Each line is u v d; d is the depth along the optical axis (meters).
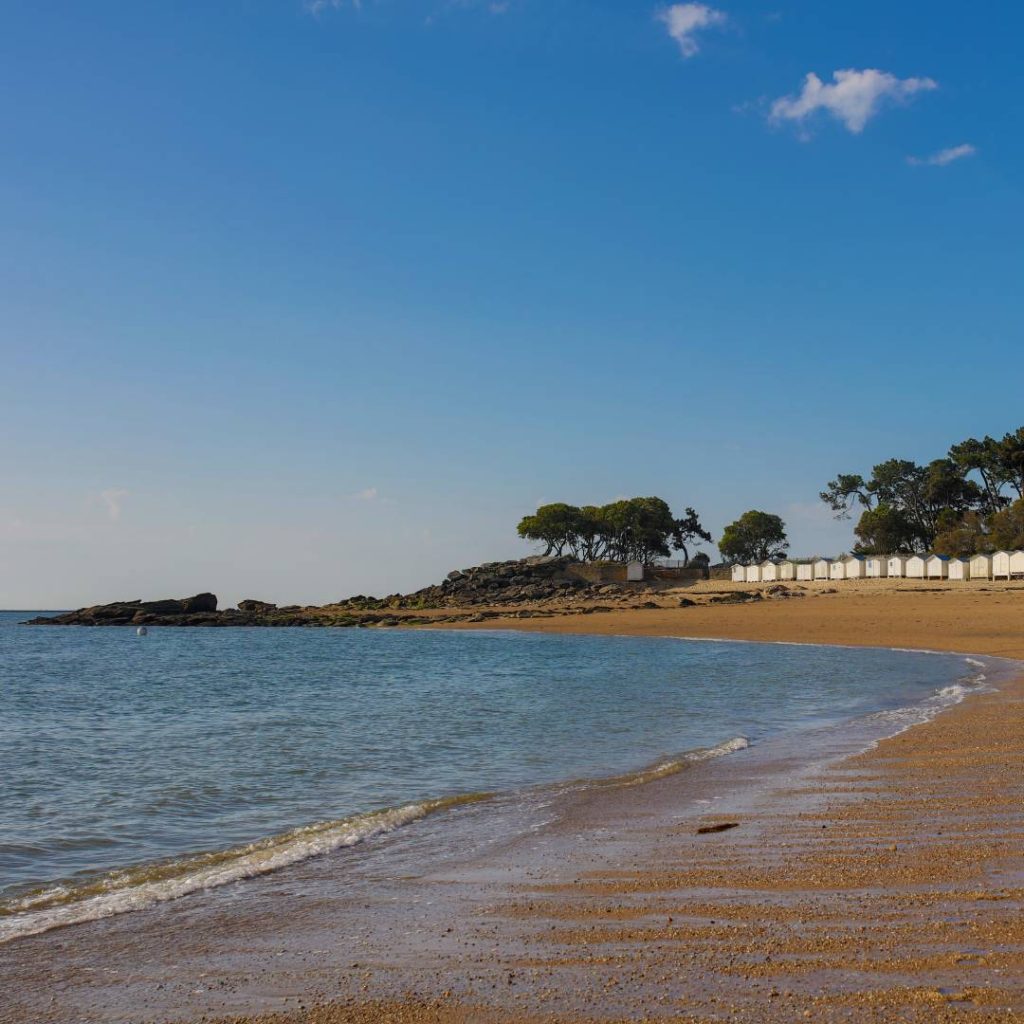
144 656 64.50
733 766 15.45
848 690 28.27
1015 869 8.30
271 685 38.41
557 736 20.25
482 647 63.84
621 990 5.93
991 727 18.08
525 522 157.62
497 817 12.30
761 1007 5.51
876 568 110.75
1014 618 61.34
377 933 7.55
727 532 162.50
